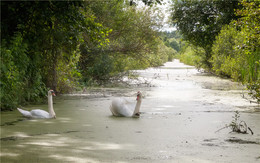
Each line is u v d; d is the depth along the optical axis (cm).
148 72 3372
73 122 846
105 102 1222
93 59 1936
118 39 1991
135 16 1980
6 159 543
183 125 815
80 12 1003
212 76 2822
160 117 923
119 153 577
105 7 1853
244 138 684
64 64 1446
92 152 583
